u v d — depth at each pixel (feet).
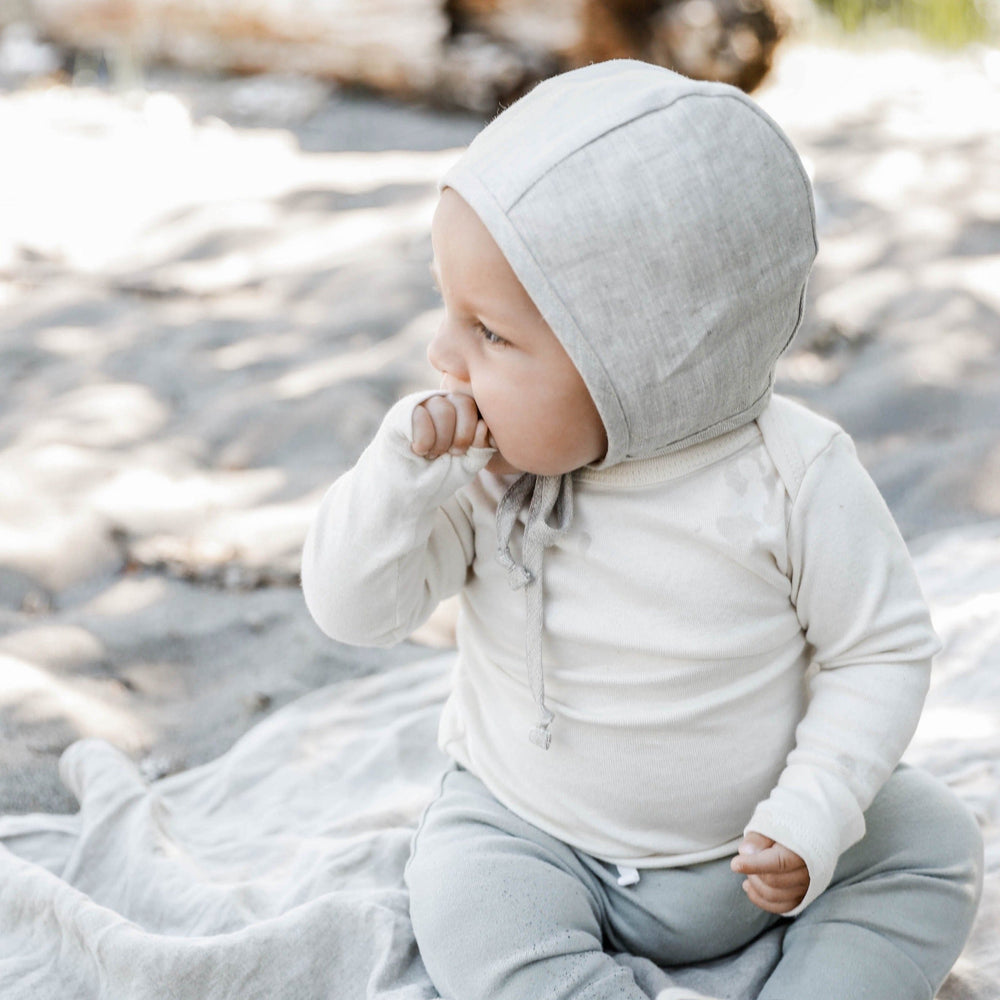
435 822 4.48
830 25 22.38
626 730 4.14
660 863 4.27
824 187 14.29
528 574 4.12
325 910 4.52
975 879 4.35
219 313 11.16
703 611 4.03
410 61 16.83
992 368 10.01
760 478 4.03
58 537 7.64
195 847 5.40
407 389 9.71
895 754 4.05
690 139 3.70
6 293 11.35
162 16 17.52
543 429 3.83
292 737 6.07
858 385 9.77
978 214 13.33
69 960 4.58
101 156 14.79
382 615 4.23
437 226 3.86
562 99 3.84
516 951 3.96
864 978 4.05
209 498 8.29
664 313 3.70
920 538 7.95
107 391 9.65
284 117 16.52
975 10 22.25
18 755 5.86
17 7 18.03
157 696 6.46
